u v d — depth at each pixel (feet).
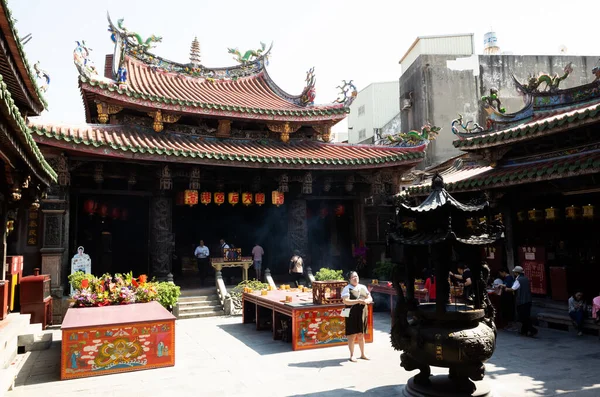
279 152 64.44
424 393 22.02
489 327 22.57
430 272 50.67
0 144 25.50
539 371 27.99
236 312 53.88
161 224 58.54
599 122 38.88
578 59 97.96
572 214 45.29
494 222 23.39
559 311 44.52
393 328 23.86
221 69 77.87
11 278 41.88
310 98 71.92
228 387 25.71
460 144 51.37
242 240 82.12
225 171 63.21
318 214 74.28
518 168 48.42
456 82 95.91
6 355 28.12
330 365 30.19
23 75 32.73
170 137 62.28
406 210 23.62
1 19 25.20
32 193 37.27
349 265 76.89
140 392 25.03
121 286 38.50
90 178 60.03
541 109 51.49
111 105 58.54
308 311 35.65
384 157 64.54
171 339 30.60
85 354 28.40
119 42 64.54
